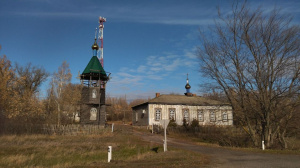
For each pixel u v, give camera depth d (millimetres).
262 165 11180
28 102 29797
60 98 37594
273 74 20031
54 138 26000
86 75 38781
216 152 16609
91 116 37656
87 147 19141
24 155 14719
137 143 22562
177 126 37969
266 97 20500
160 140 26438
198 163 11766
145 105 45125
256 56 20750
